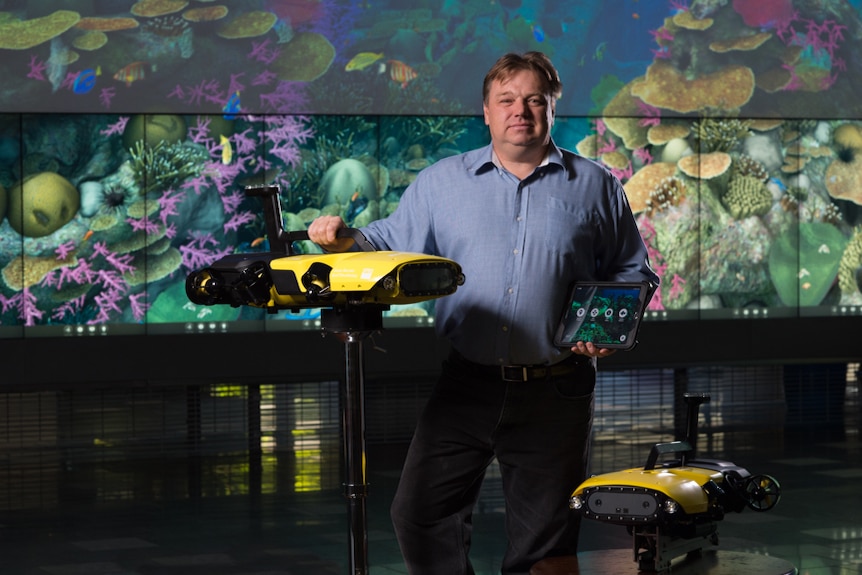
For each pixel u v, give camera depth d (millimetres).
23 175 8641
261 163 9055
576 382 3195
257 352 9062
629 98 9727
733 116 9984
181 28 8812
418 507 3299
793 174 10156
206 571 5266
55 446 8766
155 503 6805
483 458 3287
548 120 3127
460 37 9328
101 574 5234
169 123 8875
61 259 8727
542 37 9500
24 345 8656
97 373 8797
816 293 10242
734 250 10047
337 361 9234
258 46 8969
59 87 8625
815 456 8234
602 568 2938
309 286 2604
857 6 10164
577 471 3221
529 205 3152
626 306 2975
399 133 9320
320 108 9117
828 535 5789
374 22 9164
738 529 5926
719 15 9859
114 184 8805
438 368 9422
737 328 10047
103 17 8664
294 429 9156
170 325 8922
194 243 8961
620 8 9633
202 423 9008
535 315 3109
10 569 5336
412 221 3305
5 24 8492
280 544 5766
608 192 3234
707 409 10039
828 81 10148
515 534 3279
